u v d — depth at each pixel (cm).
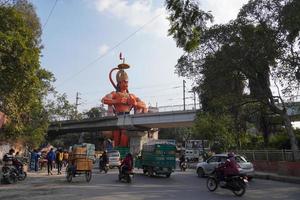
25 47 1898
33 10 3128
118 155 3997
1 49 1839
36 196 1559
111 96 8600
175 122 6912
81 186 2000
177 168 4306
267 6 2625
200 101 3475
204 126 4650
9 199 1466
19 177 2278
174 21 1355
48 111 4225
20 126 2833
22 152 4256
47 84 3716
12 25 1953
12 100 2227
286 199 1562
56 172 3120
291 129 3030
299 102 3170
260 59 2706
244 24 2733
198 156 6128
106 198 1517
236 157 2553
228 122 4009
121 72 8944
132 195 1628
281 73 2708
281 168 2878
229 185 1697
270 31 2645
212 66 2916
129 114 7644
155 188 1955
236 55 2767
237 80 3036
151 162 2838
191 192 1780
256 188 2027
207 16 1344
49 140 10094
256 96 3095
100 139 11025
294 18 2309
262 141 4438
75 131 9538
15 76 1925
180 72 3161
